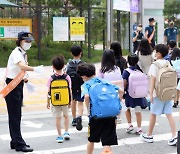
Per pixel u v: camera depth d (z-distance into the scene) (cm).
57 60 716
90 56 1945
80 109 819
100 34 2073
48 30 1898
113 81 717
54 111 738
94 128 585
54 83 720
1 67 1738
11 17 1783
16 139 687
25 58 675
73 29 1836
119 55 829
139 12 1933
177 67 1009
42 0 1872
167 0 4209
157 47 714
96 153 678
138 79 762
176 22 3856
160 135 789
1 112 1000
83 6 1923
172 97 700
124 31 2231
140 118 795
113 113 567
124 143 736
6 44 1914
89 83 579
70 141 754
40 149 705
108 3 1448
